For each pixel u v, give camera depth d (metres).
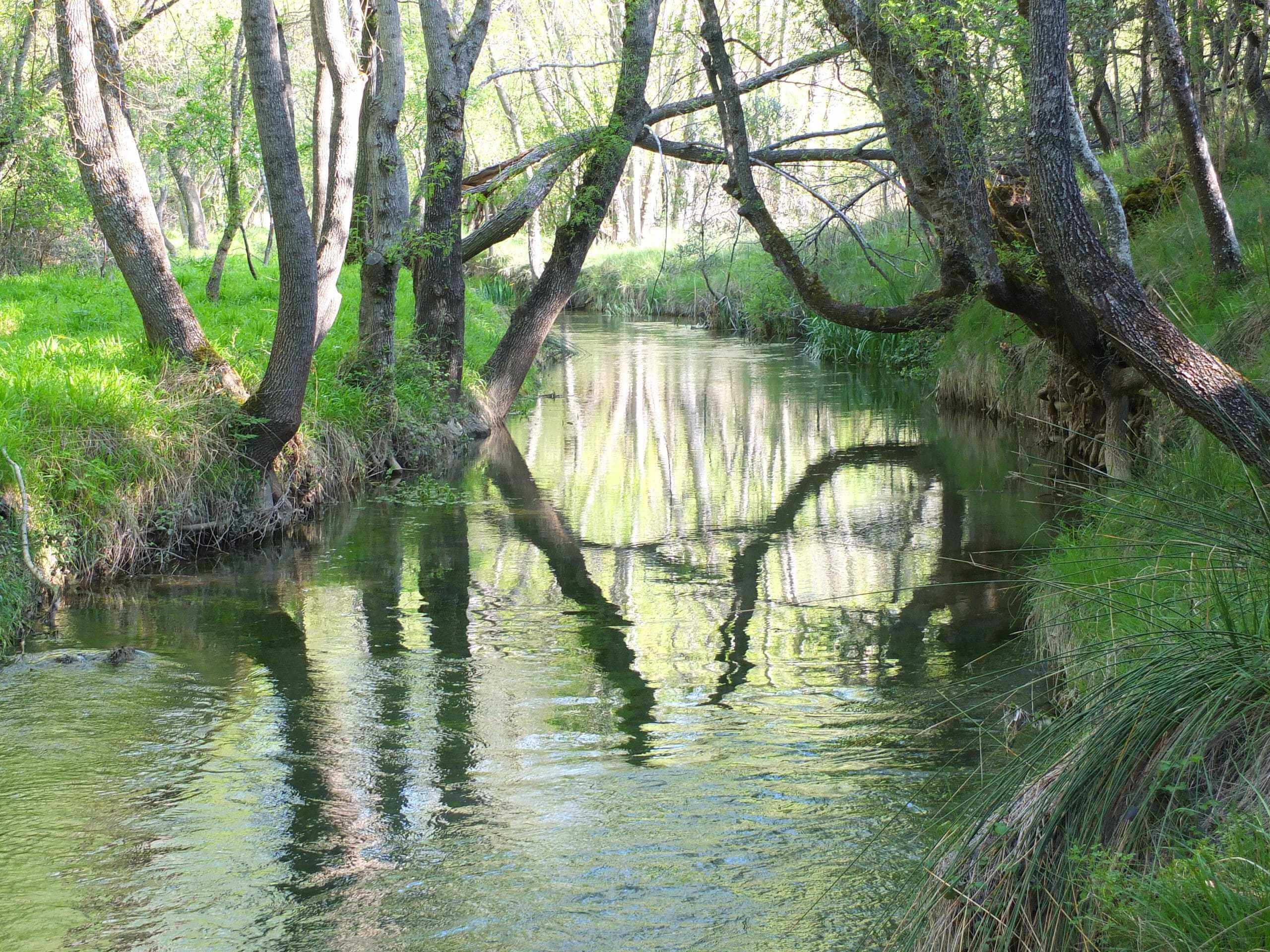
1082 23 10.58
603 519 10.85
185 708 6.07
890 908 3.93
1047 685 6.05
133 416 9.13
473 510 11.25
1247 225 11.37
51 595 7.98
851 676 6.52
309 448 11.20
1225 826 2.91
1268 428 5.06
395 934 3.88
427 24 14.27
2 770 5.23
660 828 4.62
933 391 18.61
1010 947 3.10
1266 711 3.29
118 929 3.92
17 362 9.96
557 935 3.85
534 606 8.05
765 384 20.02
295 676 6.59
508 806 4.87
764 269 27.16
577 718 5.94
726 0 11.56
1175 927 2.62
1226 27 12.26
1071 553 6.74
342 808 4.86
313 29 13.21
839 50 10.55
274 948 3.80
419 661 6.87
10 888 4.19
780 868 4.27
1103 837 3.20
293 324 9.67
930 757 5.29
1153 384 5.41
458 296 14.99
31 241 21.16
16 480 7.93
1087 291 5.45
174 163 28.03
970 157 9.28
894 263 18.53
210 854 4.46
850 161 15.06
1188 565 5.20
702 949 3.75
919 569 8.87
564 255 16.44
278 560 9.32
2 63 17.00
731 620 7.67
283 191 9.40
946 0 8.70
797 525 10.46
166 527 9.09
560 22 32.81
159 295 10.26
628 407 17.78
